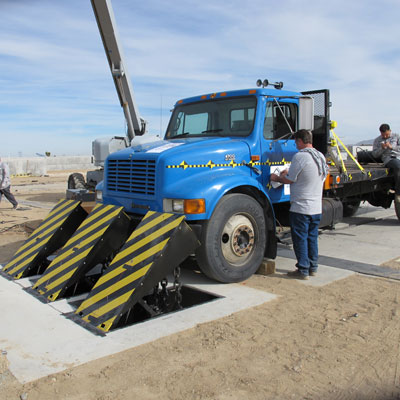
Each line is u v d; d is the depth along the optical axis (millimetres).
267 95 5633
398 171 8320
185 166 4824
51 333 3697
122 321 4312
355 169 8273
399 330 3682
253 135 5488
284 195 5859
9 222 9844
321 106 6586
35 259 5379
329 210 6652
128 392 2789
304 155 4934
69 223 5629
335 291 4703
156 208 4824
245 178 5008
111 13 9609
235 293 4660
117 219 4816
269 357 3242
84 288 5137
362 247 6703
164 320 3955
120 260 4320
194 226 4602
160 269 4070
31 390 2814
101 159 11656
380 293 4609
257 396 2740
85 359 3230
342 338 3543
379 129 8734
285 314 4059
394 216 9625
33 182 23359
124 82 10773
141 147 5449
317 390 2799
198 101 6254
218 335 3621
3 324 3898
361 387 2828
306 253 5117
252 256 5137
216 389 2818
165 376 2979
